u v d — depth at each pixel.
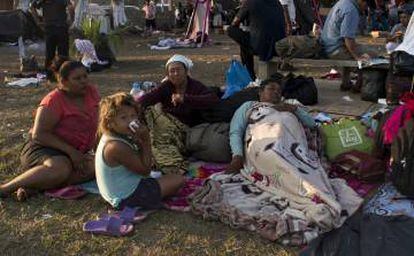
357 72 8.27
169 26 24.34
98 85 9.69
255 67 10.16
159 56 13.99
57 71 5.22
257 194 4.57
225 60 12.99
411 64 6.91
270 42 8.75
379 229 3.88
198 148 5.61
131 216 4.32
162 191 4.55
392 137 4.73
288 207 4.29
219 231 4.17
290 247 3.91
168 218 4.39
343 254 3.66
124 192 4.47
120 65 12.29
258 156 4.68
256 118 5.08
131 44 17.67
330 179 4.72
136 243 4.01
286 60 8.63
